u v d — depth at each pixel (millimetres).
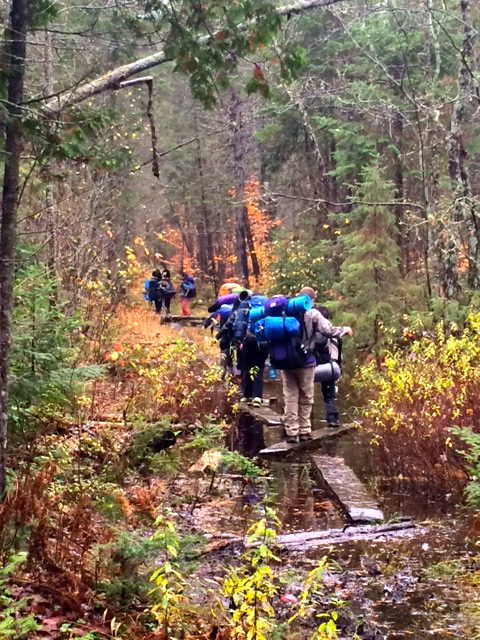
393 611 4273
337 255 20016
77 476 5727
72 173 11406
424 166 14477
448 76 18328
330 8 14156
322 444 9172
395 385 8305
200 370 12055
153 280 26344
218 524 5992
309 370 9172
